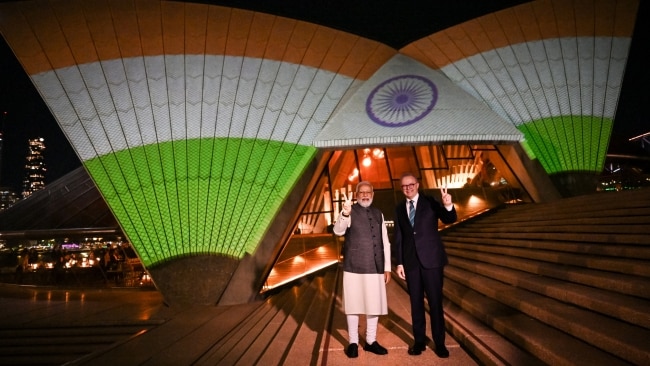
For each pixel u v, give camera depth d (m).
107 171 10.12
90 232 14.41
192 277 9.31
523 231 9.16
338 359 3.93
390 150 18.11
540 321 4.12
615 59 14.96
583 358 2.95
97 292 11.28
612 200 8.22
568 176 13.88
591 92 14.67
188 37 11.89
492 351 3.63
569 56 15.02
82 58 10.99
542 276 5.54
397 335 4.78
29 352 6.59
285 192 10.77
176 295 9.17
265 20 12.59
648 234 5.25
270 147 11.29
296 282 11.92
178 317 7.38
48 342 6.78
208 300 9.08
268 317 6.79
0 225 14.48
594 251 5.34
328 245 14.16
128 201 9.91
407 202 4.10
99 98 10.74
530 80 14.78
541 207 11.28
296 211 10.91
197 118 11.10
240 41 12.34
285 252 13.91
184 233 9.71
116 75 11.06
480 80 14.78
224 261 9.52
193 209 10.01
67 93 10.59
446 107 13.36
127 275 13.66
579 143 14.16
